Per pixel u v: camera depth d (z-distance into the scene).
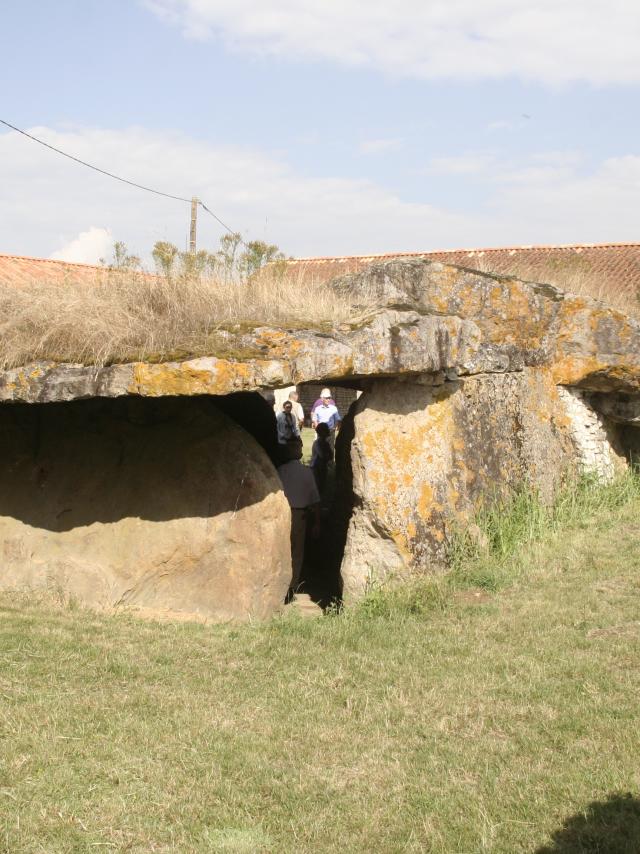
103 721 5.10
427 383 8.26
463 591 7.71
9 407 8.61
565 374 10.28
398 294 9.37
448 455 8.34
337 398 25.14
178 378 6.42
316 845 3.95
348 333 7.20
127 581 7.69
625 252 24.38
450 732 5.05
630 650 6.14
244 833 4.00
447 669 5.97
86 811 4.16
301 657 6.29
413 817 4.16
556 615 6.96
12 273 18.23
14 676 5.74
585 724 5.03
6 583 7.90
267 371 6.49
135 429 8.25
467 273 9.29
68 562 7.80
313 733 5.02
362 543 7.96
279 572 7.60
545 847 3.88
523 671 5.88
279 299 7.80
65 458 8.33
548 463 9.82
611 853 3.84
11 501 8.25
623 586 7.57
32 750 4.71
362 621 7.13
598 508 9.86
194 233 24.25
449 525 8.17
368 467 7.87
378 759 4.71
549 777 4.46
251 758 4.70
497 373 9.19
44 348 6.98
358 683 5.78
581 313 10.19
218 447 7.82
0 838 3.92
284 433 10.96
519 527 8.75
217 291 7.53
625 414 10.73
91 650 6.32
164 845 3.93
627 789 4.30
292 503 9.55
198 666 6.12
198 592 7.59
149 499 7.88
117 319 6.89
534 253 25.09
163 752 4.76
